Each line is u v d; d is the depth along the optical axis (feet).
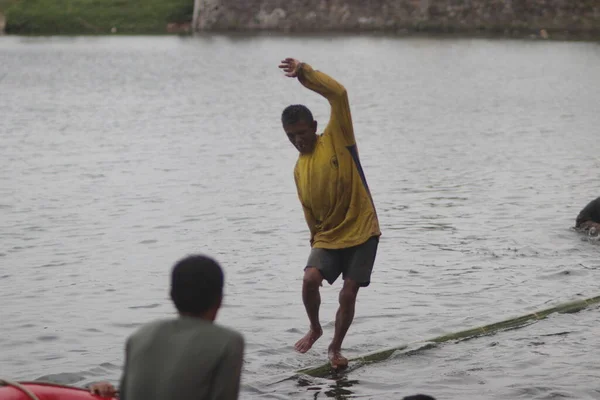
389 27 401.29
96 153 137.49
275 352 55.62
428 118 174.19
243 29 420.36
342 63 291.38
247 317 62.03
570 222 88.63
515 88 222.07
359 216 52.65
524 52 314.14
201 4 426.92
